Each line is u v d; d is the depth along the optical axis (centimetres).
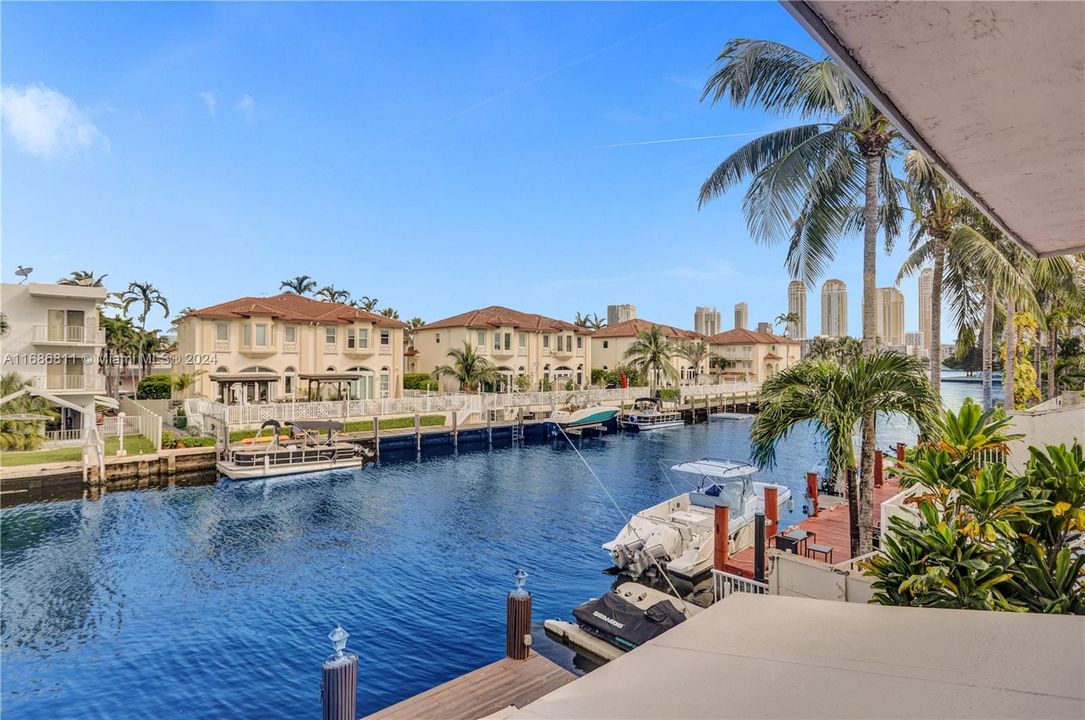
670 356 5775
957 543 593
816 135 1246
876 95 205
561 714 171
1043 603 523
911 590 579
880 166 1454
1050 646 173
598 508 2316
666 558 1492
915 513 960
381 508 2322
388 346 4809
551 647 1141
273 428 3306
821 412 960
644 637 1057
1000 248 1759
